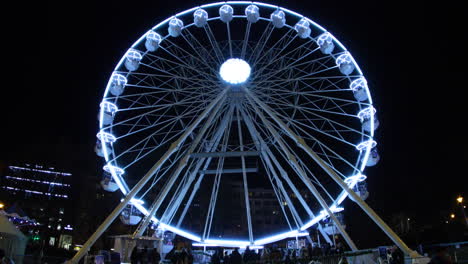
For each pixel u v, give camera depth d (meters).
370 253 21.53
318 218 33.09
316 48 32.41
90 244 25.02
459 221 50.59
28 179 73.94
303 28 32.22
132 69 31.52
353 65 31.41
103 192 68.50
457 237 45.16
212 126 34.44
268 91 32.75
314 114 32.06
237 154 29.31
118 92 30.73
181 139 28.69
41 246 26.69
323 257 20.03
